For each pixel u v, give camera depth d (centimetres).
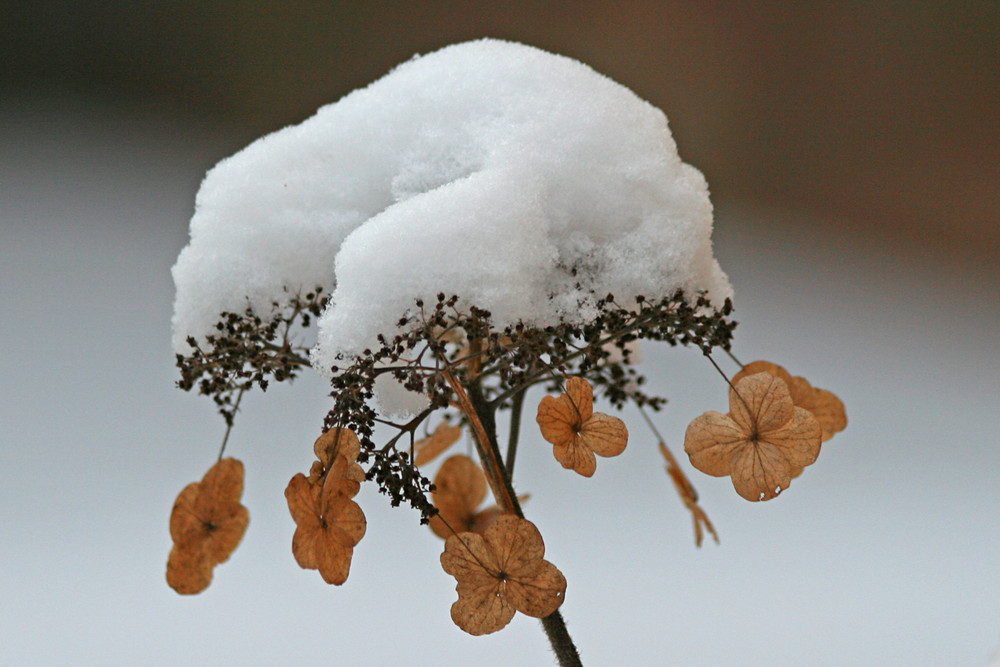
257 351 119
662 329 119
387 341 116
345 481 117
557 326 118
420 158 120
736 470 117
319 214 120
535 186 118
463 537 116
